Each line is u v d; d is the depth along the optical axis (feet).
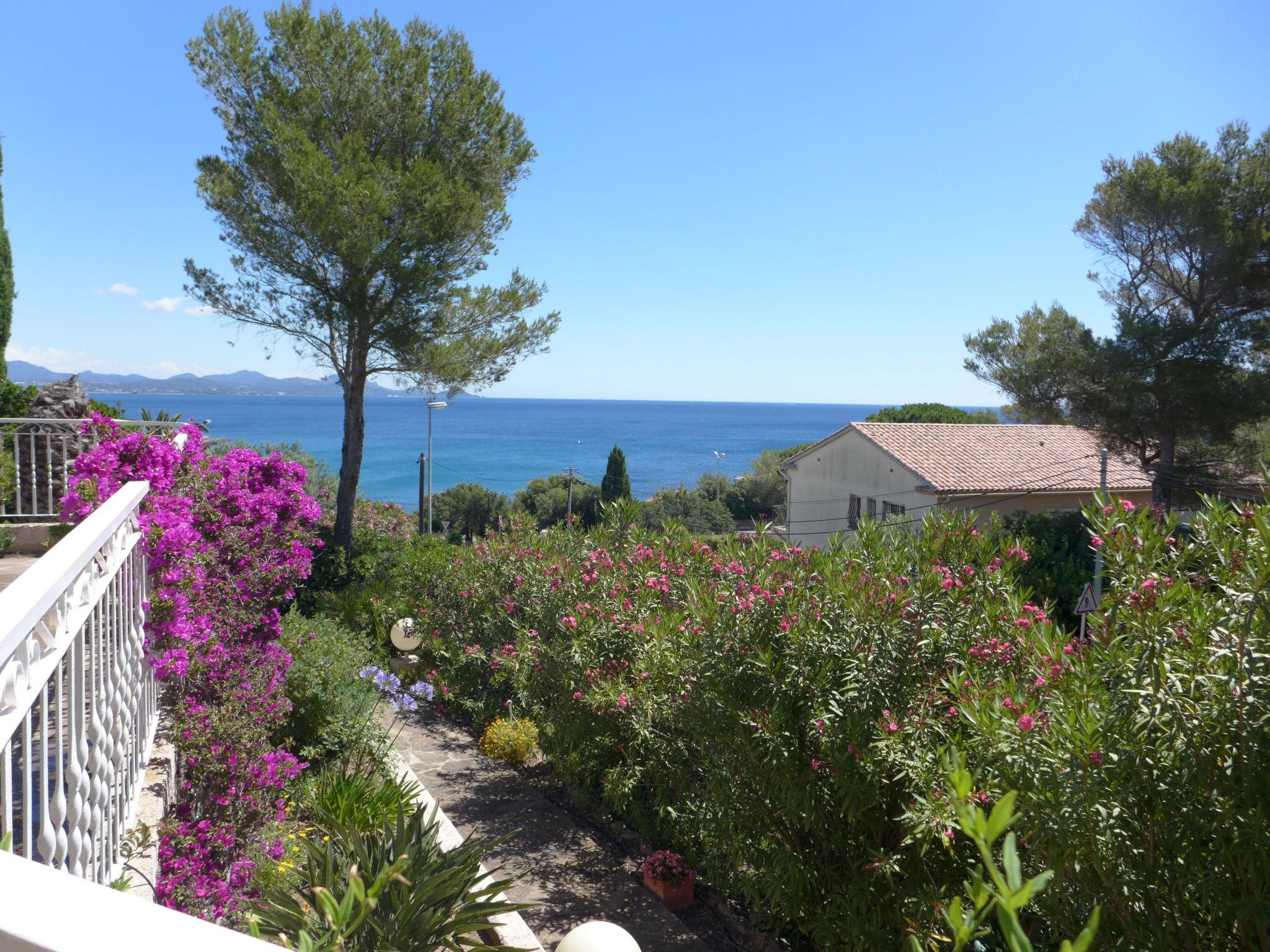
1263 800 9.42
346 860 7.80
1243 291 60.64
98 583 8.23
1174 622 10.98
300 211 43.57
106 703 8.82
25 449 26.89
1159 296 64.75
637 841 25.59
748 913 22.54
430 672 37.40
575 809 27.73
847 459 89.25
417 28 48.80
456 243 48.62
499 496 168.96
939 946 14.79
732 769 18.57
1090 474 78.02
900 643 15.93
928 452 82.33
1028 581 58.95
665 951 19.56
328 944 2.94
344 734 22.97
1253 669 9.48
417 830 8.21
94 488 14.35
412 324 47.62
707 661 18.11
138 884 10.14
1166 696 10.09
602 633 25.36
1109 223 63.93
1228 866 9.99
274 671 16.98
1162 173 59.57
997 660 15.58
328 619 41.06
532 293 52.11
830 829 17.54
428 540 52.65
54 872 2.46
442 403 68.95
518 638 31.99
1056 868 10.84
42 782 5.83
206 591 15.35
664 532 27.68
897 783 15.55
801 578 18.86
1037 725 11.99
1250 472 63.26
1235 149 59.93
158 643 13.10
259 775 13.96
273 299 48.11
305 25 46.44
